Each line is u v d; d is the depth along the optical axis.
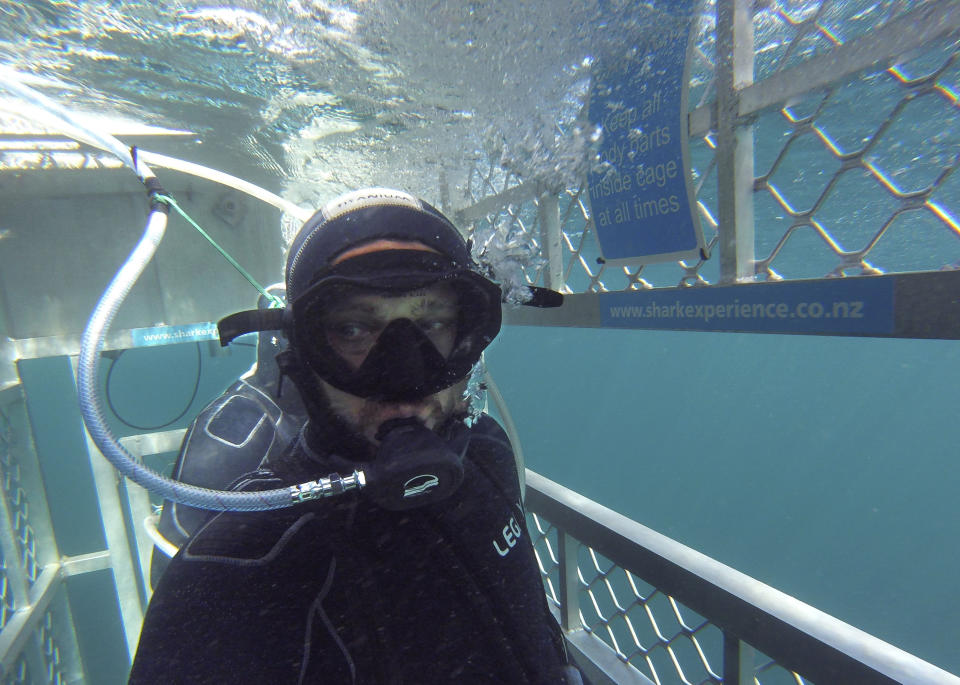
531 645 1.00
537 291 1.41
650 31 1.41
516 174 2.15
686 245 1.43
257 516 0.90
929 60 1.01
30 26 2.25
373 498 0.86
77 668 2.91
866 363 47.62
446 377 0.92
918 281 0.95
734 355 52.50
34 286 2.66
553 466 61.69
